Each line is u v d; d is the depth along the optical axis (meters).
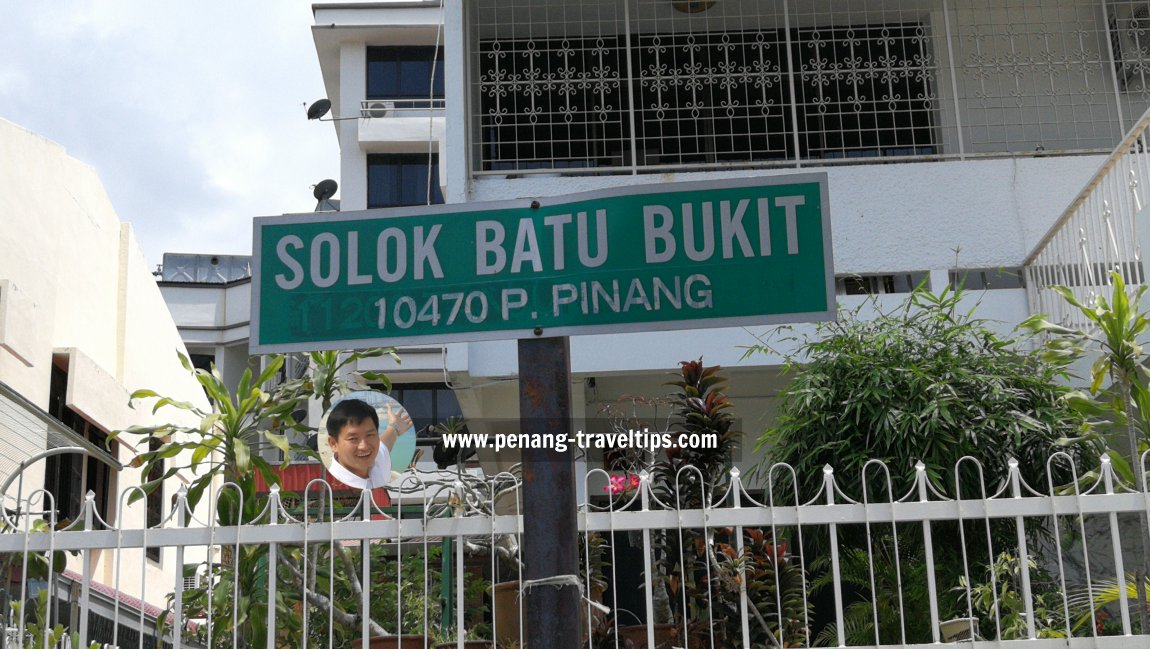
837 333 8.37
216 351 28.53
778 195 3.72
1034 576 7.15
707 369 6.89
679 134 10.74
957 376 7.60
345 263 3.81
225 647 8.46
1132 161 9.32
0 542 5.49
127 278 16.36
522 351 3.76
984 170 9.73
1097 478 6.21
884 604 7.33
